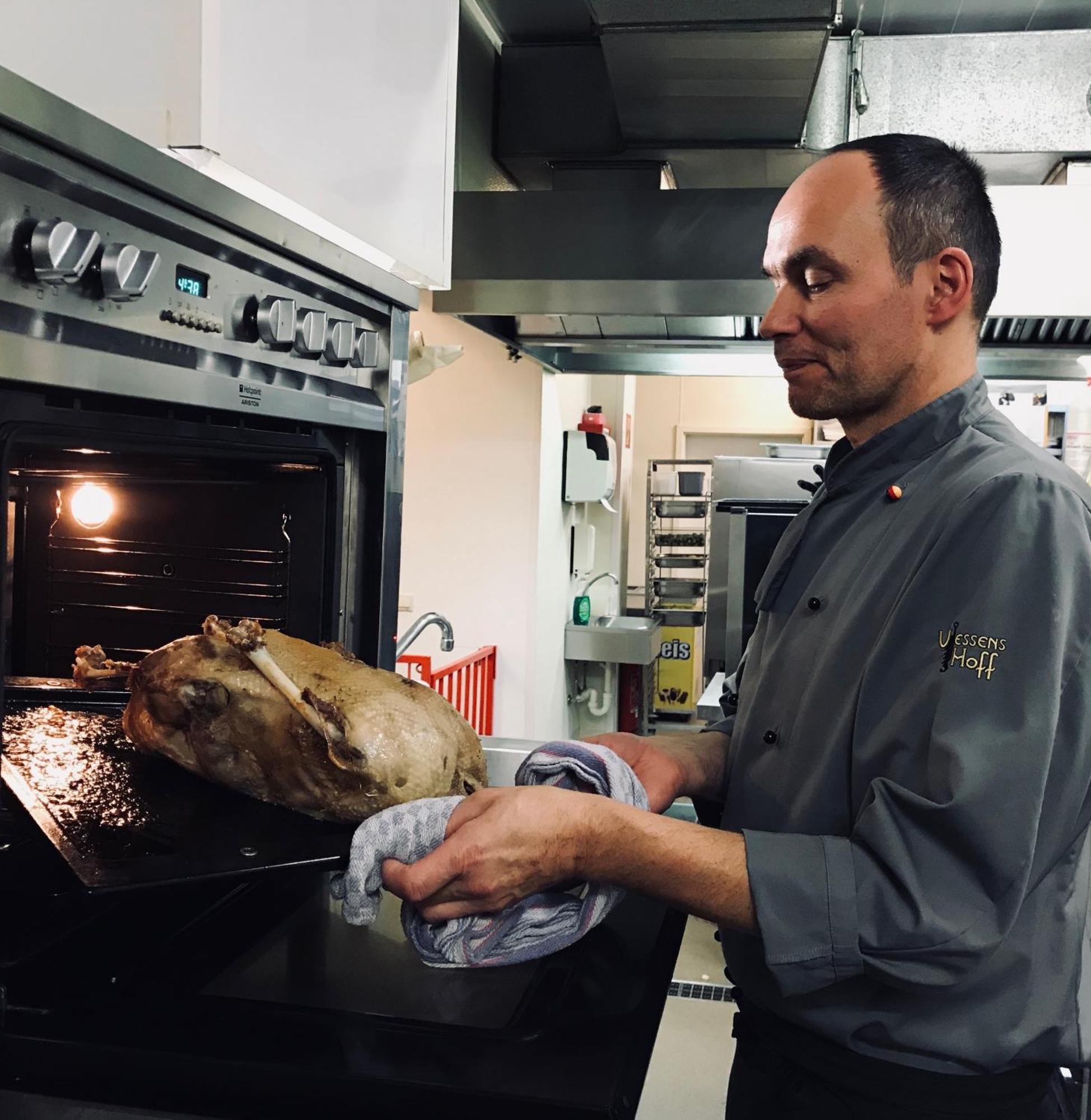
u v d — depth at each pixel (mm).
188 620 1419
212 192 881
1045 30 3365
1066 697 823
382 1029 781
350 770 913
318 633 1323
